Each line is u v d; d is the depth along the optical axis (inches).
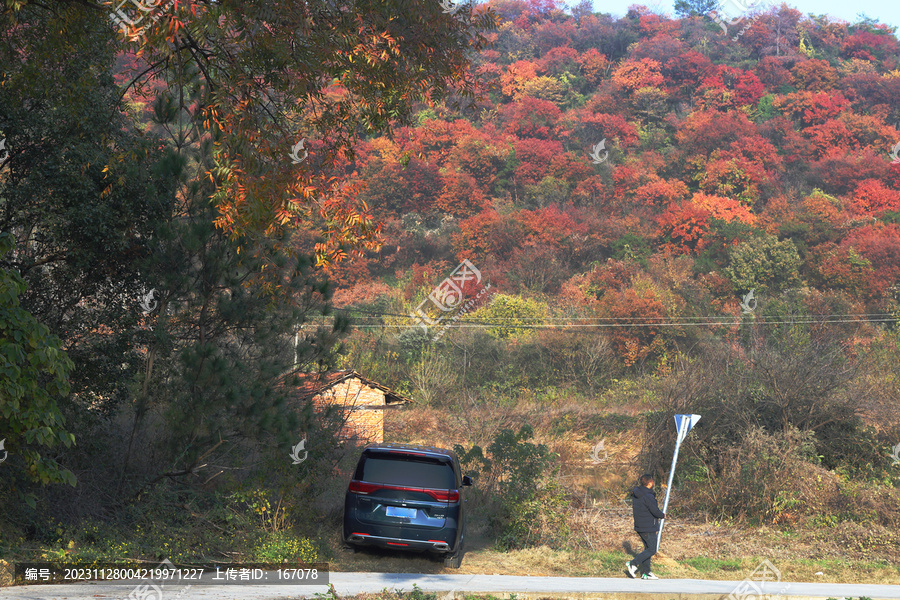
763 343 859.4
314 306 497.7
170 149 469.4
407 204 3408.0
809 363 809.5
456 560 444.8
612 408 1492.4
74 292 510.6
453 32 426.6
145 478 451.5
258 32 354.9
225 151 355.9
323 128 415.8
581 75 4845.0
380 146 3582.7
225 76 385.7
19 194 469.7
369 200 3326.8
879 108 4106.8
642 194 3427.7
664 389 880.9
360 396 988.6
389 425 1412.4
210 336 487.8
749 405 798.5
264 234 418.0
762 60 4596.5
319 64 367.6
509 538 530.3
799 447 727.1
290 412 456.8
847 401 793.6
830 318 2092.8
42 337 295.6
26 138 481.1
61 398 447.5
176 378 455.2
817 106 4050.2
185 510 444.5
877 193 3238.2
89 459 461.1
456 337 2129.7
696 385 834.8
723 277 2684.5
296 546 419.5
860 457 786.8
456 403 1667.1
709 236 2999.5
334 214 369.4
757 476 684.1
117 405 511.8
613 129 4001.0
